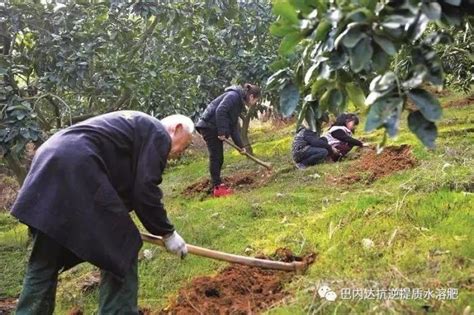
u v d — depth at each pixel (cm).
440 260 310
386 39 181
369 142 730
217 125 600
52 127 639
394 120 176
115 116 298
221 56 814
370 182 540
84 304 390
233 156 880
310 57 223
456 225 351
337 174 596
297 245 393
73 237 273
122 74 598
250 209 508
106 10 609
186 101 723
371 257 338
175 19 634
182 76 732
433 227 360
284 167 698
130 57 640
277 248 395
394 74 183
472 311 260
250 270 374
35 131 480
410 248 333
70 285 414
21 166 584
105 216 277
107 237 277
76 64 536
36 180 277
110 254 276
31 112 483
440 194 407
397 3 183
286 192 561
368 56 179
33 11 548
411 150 589
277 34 207
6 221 742
